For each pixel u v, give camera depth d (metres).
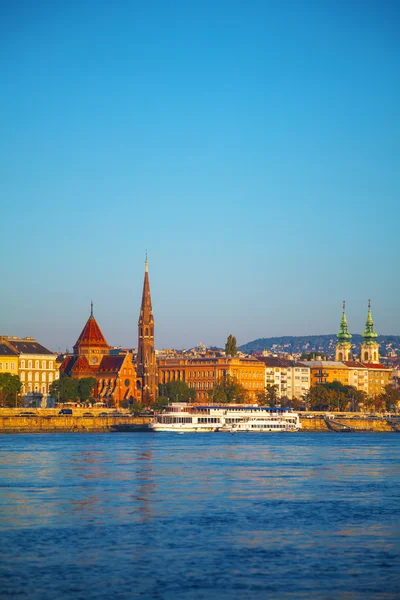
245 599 112.19
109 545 137.12
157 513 162.88
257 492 189.12
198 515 160.88
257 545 137.75
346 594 114.31
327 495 185.62
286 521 156.00
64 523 153.12
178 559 129.25
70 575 121.25
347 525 152.88
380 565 126.69
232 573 122.50
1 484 198.88
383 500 179.12
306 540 141.25
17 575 121.25
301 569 124.56
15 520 155.50
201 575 121.44
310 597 113.00
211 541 140.12
